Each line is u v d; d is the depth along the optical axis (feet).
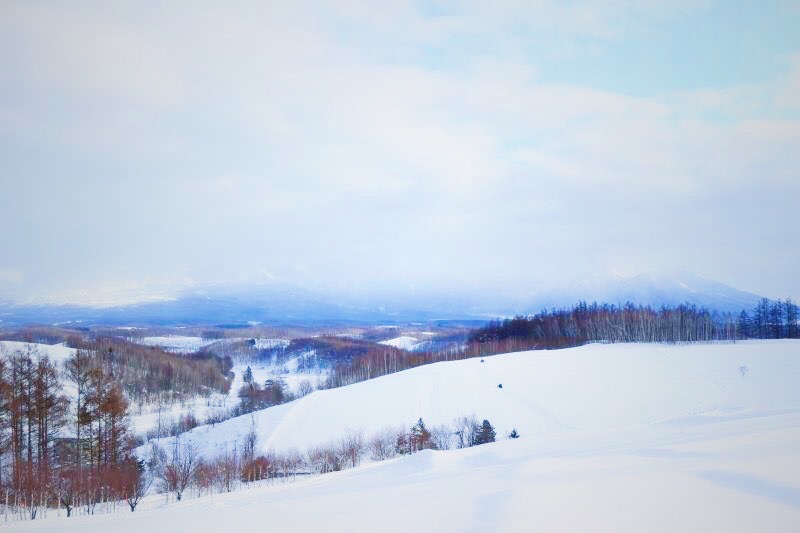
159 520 50.72
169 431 275.59
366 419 235.61
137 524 48.75
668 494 29.58
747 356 323.37
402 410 244.22
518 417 216.74
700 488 29.91
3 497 113.50
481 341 618.85
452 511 35.17
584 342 473.26
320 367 630.74
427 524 32.04
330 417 244.42
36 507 107.65
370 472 94.53
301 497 60.75
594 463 50.21
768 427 64.49
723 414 107.65
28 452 146.10
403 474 82.17
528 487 37.45
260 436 223.51
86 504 112.16
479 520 30.42
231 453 196.34
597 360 328.49
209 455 199.62
